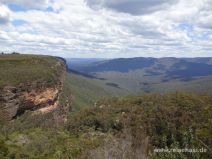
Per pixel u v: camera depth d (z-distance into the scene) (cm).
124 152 1398
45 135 4025
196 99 2453
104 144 1560
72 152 1945
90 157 1489
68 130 3344
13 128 7550
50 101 10538
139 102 3019
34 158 3036
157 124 2052
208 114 1231
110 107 3139
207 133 1141
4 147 3591
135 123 2319
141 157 1372
